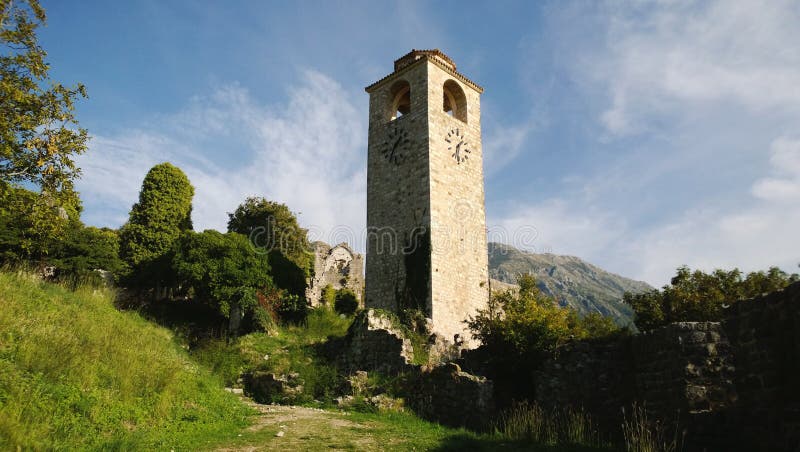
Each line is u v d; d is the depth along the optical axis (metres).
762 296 10.96
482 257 33.25
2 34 16.86
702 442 11.16
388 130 34.75
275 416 14.57
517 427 13.50
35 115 17.61
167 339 23.53
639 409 13.36
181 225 42.72
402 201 32.28
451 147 33.22
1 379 9.92
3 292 15.31
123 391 11.92
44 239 26.33
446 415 16.42
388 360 19.83
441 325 28.95
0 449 7.73
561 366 16.06
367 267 33.06
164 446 9.89
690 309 22.48
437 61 33.88
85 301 20.50
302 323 30.70
